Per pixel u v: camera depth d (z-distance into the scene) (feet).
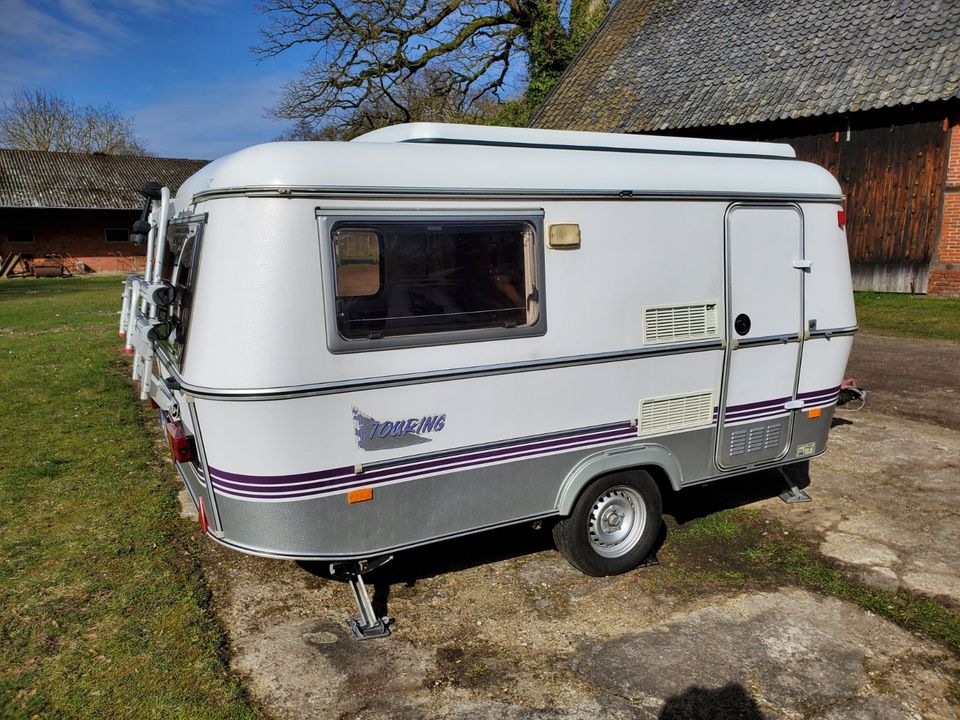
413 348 11.40
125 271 117.19
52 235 112.68
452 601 13.39
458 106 82.17
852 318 16.34
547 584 13.97
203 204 11.12
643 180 13.32
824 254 15.72
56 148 153.58
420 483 11.84
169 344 12.84
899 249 46.52
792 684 10.96
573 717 10.28
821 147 49.11
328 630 12.43
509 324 12.22
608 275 13.07
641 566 14.62
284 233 10.46
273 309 10.43
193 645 11.81
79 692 10.65
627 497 14.32
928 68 43.45
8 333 44.83
